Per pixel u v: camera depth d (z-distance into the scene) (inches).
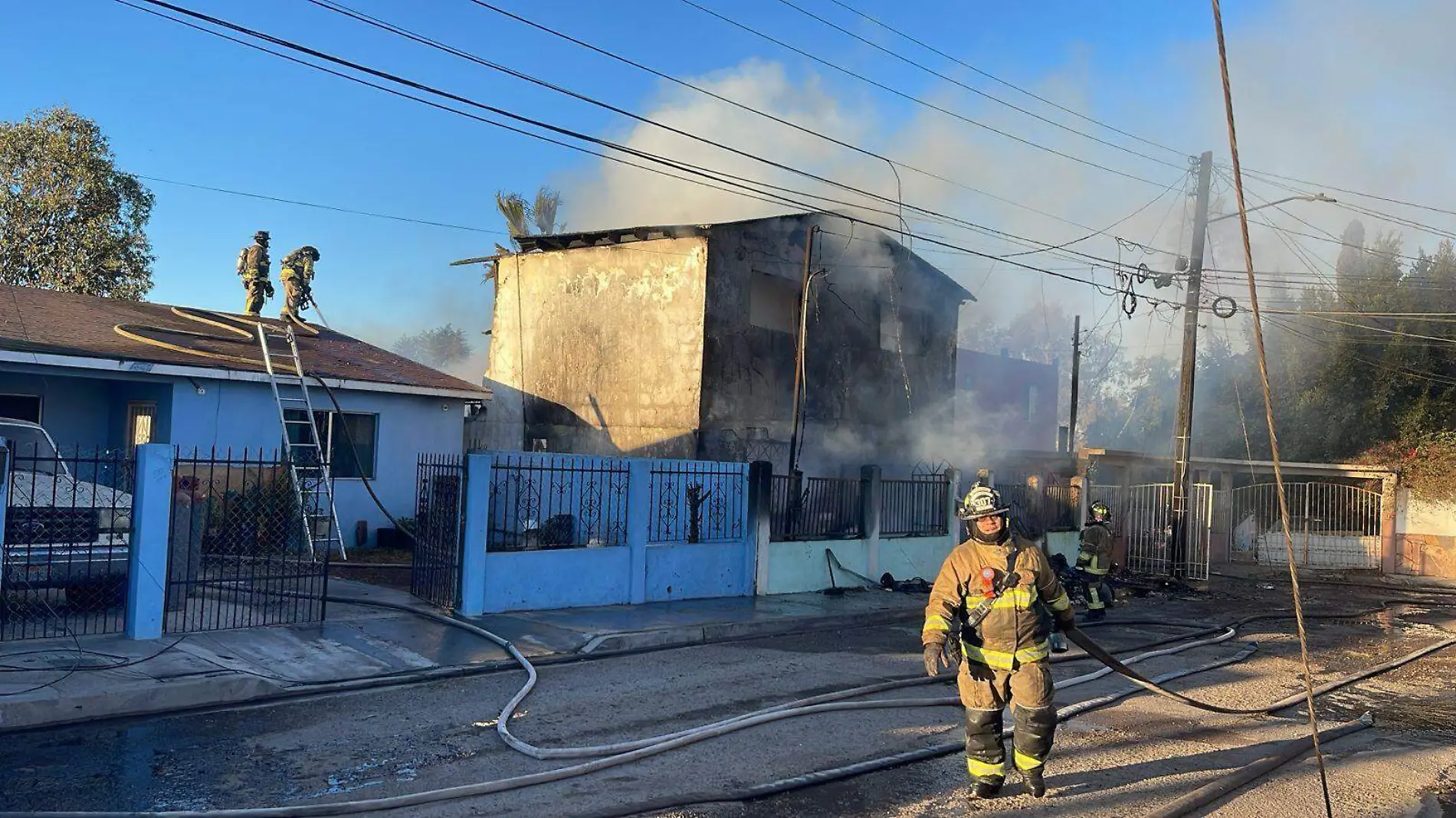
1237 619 540.4
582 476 472.1
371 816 187.8
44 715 245.8
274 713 266.5
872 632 444.8
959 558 205.5
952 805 203.8
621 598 463.8
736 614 451.5
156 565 331.3
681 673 334.3
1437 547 898.7
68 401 627.2
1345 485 948.6
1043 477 733.3
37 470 366.0
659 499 484.1
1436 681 377.1
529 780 208.7
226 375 592.4
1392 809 213.8
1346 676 375.6
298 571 396.2
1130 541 853.2
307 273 832.9
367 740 241.4
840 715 277.1
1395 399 1098.7
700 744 242.7
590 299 729.0
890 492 598.2
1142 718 288.2
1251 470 957.2
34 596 343.0
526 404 765.9
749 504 521.0
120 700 258.1
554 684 311.1
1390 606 653.3
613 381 709.9
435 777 211.9
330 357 712.4
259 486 414.0
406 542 658.2
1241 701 318.3
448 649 350.3
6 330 550.6
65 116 973.2
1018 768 204.1
